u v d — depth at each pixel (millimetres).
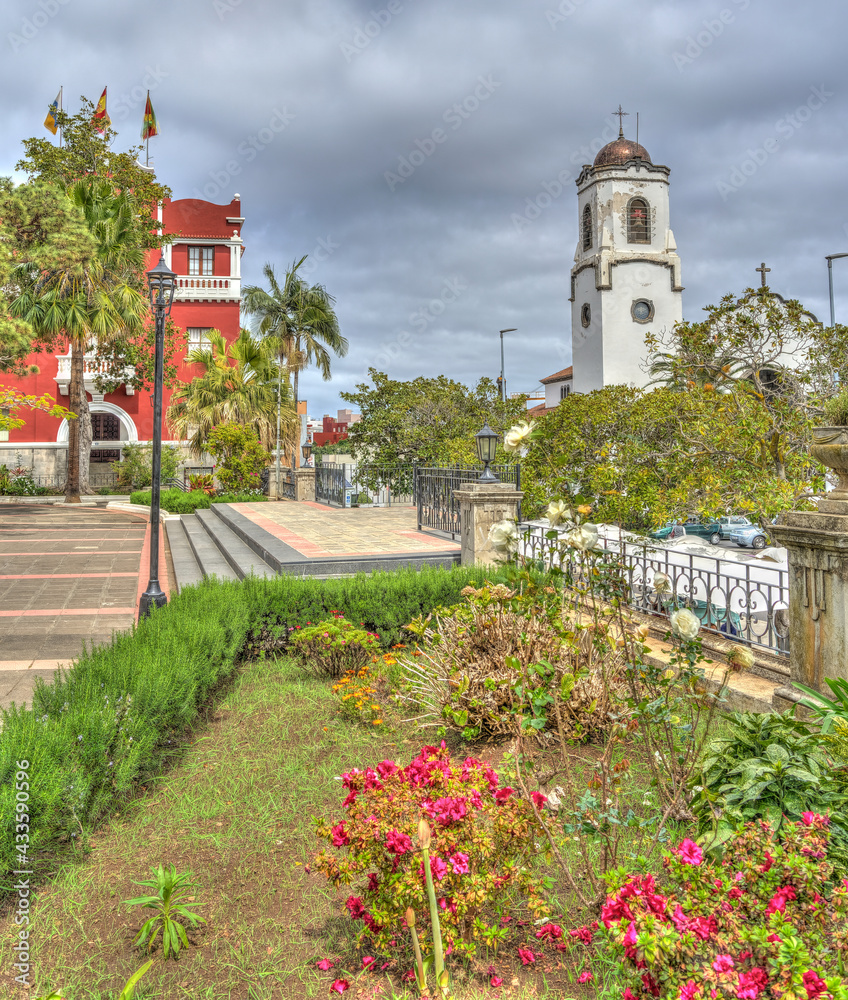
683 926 2053
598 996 2379
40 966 2730
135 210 26922
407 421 25141
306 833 3717
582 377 38812
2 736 3682
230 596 7031
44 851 3561
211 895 3207
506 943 2812
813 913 2098
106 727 4016
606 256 36062
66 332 25391
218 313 33344
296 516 16594
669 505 10227
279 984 2619
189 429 28484
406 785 2867
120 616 9547
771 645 5133
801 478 9867
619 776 3119
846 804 2771
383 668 5758
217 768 4516
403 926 2689
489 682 3229
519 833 2768
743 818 2717
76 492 27016
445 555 9859
